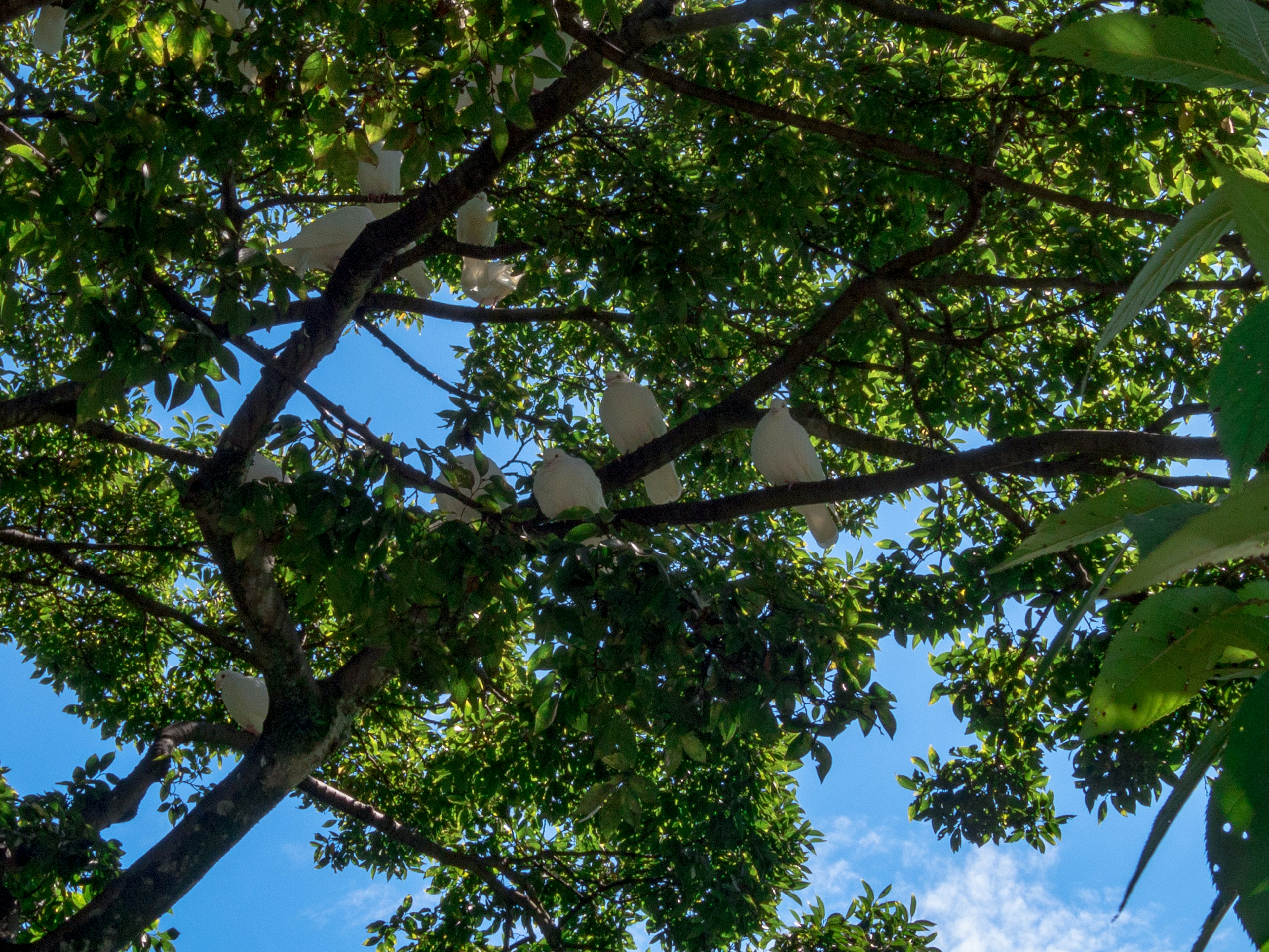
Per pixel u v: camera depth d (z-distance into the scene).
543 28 3.09
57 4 3.17
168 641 7.45
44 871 4.01
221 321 3.21
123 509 7.36
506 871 6.37
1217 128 4.52
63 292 3.94
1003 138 4.77
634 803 3.29
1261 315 0.43
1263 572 0.66
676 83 3.62
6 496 6.73
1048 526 0.68
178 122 3.34
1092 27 0.60
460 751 7.14
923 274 6.01
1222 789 0.44
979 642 6.15
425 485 3.39
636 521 4.12
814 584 5.20
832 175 5.23
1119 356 6.50
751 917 6.06
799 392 6.47
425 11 3.19
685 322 5.54
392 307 5.04
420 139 3.37
